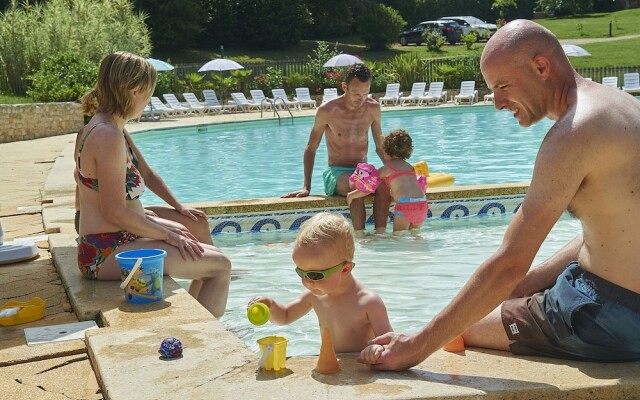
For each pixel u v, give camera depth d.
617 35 52.31
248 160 14.24
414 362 2.79
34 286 4.60
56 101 21.09
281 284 5.48
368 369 2.87
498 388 2.61
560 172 2.57
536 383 2.66
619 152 2.59
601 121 2.58
